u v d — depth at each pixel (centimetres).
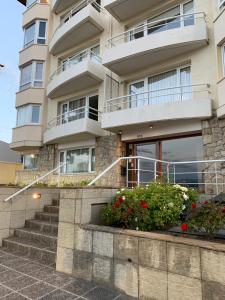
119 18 1120
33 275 386
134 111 899
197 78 848
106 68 1132
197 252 274
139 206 389
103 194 446
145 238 319
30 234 549
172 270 290
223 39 749
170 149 913
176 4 984
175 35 857
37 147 1403
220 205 356
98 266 359
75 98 1316
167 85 961
